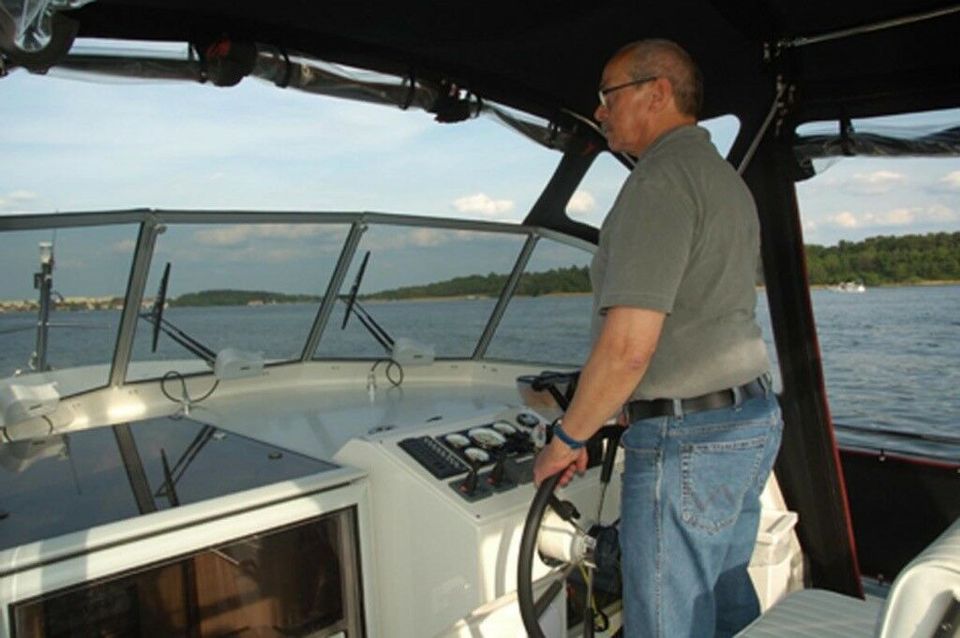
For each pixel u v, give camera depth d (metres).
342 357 3.56
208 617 1.62
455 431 2.06
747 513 1.73
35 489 1.73
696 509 1.52
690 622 1.56
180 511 1.56
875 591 2.97
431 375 3.72
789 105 2.50
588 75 2.70
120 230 2.64
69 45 1.77
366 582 1.89
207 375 3.17
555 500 1.68
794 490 2.84
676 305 1.52
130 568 1.48
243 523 1.63
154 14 1.97
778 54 2.39
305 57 2.31
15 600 1.34
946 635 0.88
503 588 1.75
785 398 2.80
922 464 2.88
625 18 2.23
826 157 2.60
